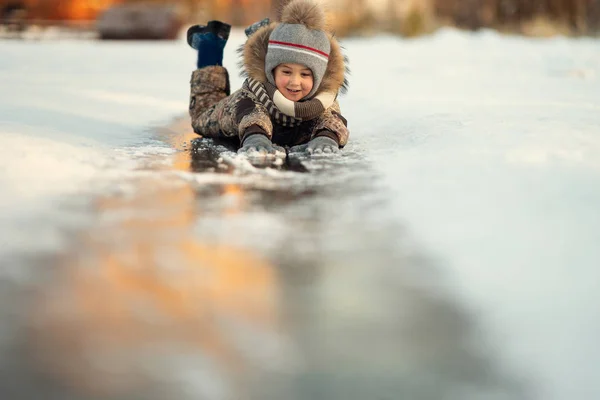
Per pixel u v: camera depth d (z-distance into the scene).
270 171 4.05
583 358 1.76
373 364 1.73
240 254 2.50
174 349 1.78
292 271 2.34
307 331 1.89
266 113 5.04
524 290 2.13
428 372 1.70
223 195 3.41
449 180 3.52
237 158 4.52
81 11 30.83
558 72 12.05
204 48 5.98
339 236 2.72
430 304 2.07
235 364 1.72
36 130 4.79
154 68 13.48
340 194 3.42
